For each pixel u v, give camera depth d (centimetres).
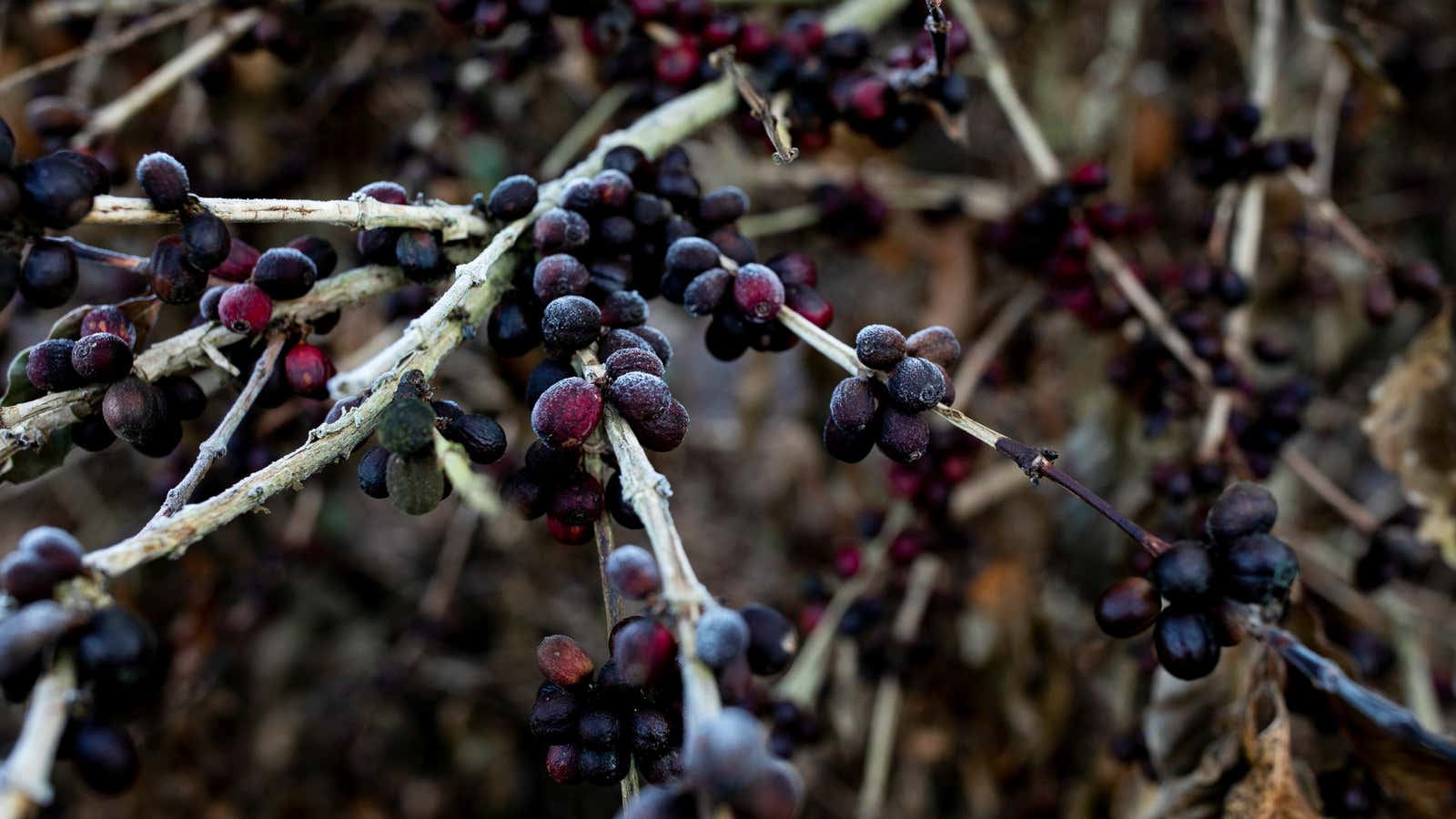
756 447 84
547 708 35
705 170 70
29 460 38
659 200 39
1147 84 83
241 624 69
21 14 67
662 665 33
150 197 35
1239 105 55
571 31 67
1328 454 84
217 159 64
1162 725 47
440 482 34
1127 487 65
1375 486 84
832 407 36
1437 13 83
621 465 34
